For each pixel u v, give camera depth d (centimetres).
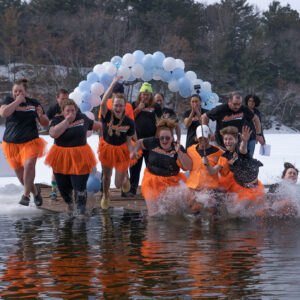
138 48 9138
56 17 10119
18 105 862
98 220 757
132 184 1034
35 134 878
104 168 883
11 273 461
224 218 755
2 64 9856
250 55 10294
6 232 661
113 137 873
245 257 512
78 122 822
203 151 826
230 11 11044
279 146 3175
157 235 634
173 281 433
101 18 9656
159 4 10438
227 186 825
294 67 10956
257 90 10281
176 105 8419
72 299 393
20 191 1117
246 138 811
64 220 759
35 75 8906
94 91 1139
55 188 990
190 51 9819
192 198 809
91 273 458
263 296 394
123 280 436
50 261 503
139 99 1038
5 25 9806
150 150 829
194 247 561
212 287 416
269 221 729
